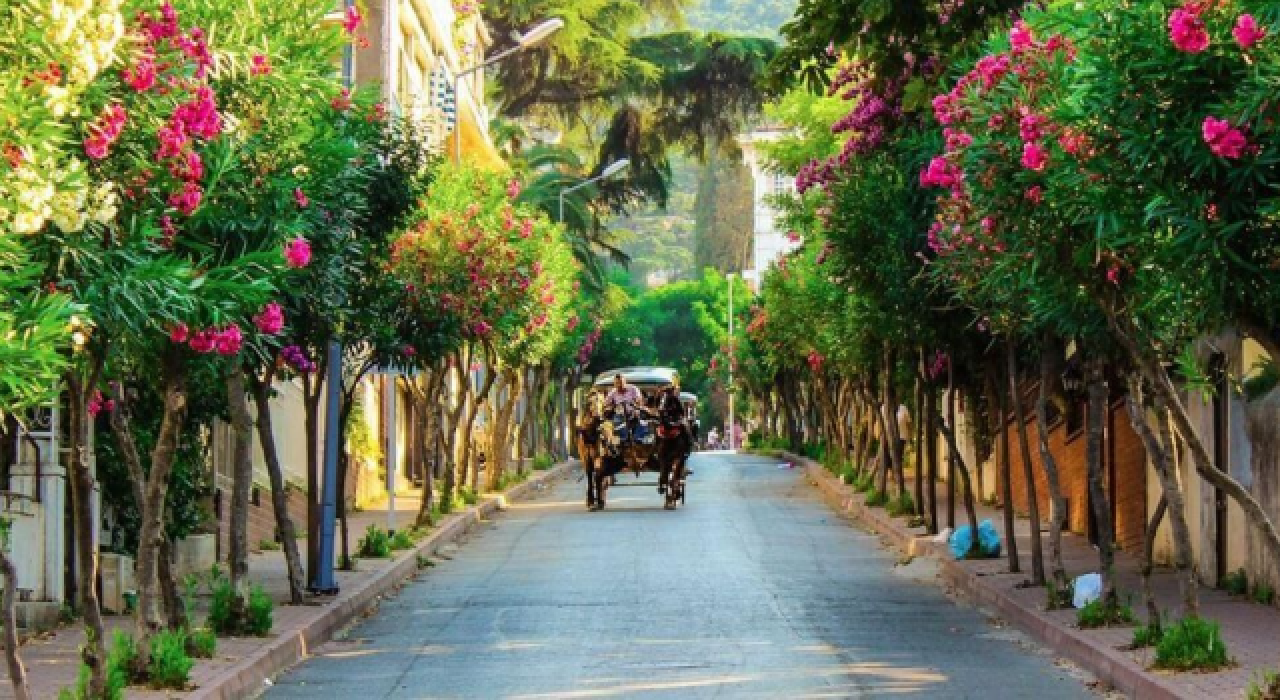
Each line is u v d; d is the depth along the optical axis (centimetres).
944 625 2080
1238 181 1162
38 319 977
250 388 2191
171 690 1505
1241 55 1160
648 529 3603
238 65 1397
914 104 1997
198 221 1373
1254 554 2175
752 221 14138
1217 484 1350
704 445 13200
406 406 5178
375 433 4584
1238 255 1191
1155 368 1380
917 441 3491
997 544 2753
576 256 6562
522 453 5881
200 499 2659
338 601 2211
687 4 6519
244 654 1723
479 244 3328
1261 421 2148
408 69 5025
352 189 2094
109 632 1900
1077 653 1759
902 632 2012
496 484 4894
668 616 2170
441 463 5359
